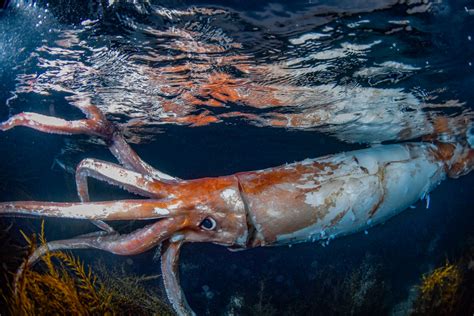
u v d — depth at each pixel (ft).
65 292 14.29
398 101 27.45
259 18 15.83
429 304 26.99
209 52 19.97
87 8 15.55
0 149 35.91
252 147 58.23
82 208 10.36
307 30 17.01
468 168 19.39
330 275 38.34
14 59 21.76
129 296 20.21
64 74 24.18
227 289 35.50
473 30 16.87
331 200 12.90
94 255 31.14
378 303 33.12
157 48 19.61
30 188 36.50
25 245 22.88
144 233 11.38
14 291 13.35
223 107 31.91
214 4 14.62
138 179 11.76
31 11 16.17
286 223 12.46
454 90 24.72
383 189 14.23
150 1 14.67
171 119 36.40
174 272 11.96
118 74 23.97
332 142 45.60
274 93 27.27
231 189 12.27
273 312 30.73
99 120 12.70
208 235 12.42
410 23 16.21
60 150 45.88
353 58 20.35
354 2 14.51
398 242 56.80
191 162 84.64
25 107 32.04
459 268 27.27
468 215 69.05
